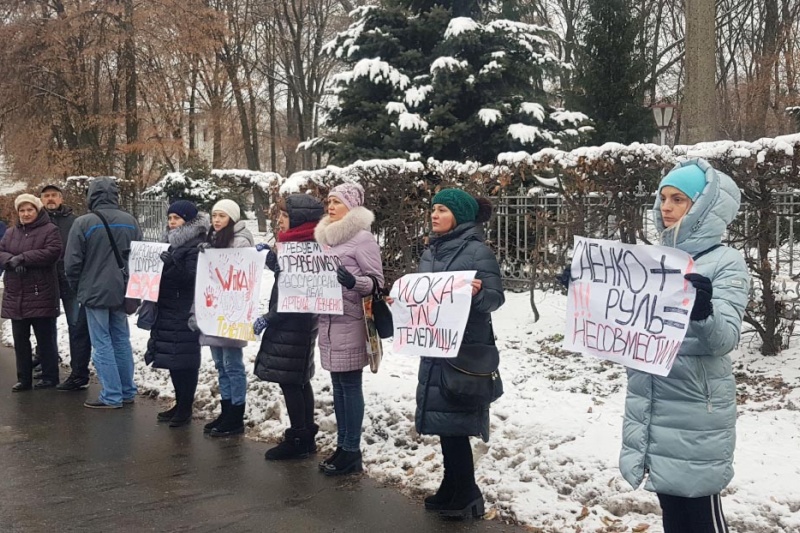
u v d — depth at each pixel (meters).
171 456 5.75
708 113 10.60
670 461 3.13
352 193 5.20
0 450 5.91
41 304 7.78
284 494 4.93
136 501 4.82
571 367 7.34
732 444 3.14
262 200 20.00
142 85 24.09
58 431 6.44
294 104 33.12
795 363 6.67
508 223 10.43
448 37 12.88
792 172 6.26
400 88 13.30
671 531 3.25
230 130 28.94
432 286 4.37
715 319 2.96
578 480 4.55
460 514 4.48
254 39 32.72
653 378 3.21
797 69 25.19
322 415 6.30
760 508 3.93
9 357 9.90
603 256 3.42
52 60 23.17
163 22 23.16
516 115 12.91
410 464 5.29
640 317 3.24
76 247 7.02
